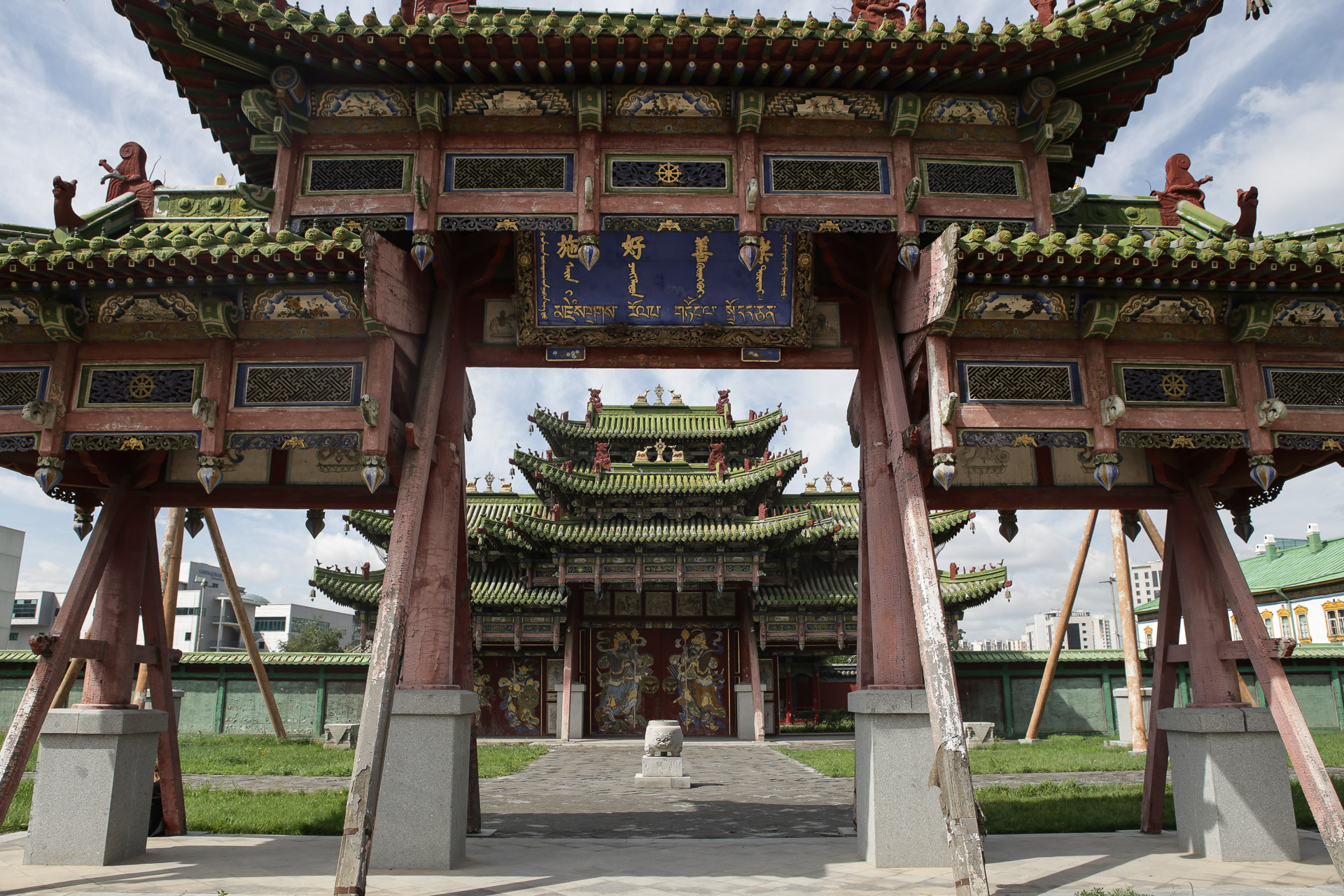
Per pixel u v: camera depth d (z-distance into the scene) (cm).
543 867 1050
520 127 1090
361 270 1005
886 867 1018
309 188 1067
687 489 4006
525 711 4166
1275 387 1089
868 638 1247
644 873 1010
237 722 4091
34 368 1061
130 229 1201
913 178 1084
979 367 1068
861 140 1102
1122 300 1071
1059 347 1081
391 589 961
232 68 1039
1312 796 957
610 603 4184
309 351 1052
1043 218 1088
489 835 1325
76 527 1291
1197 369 1088
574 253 1182
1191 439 1061
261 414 1031
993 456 1317
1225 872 1030
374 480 995
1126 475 1309
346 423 1030
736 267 1198
